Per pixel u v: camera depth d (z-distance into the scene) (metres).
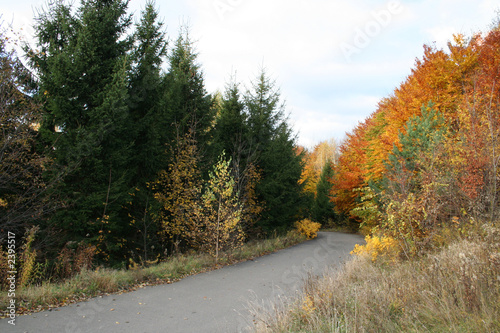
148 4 13.41
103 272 8.23
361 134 27.48
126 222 11.91
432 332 3.60
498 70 11.51
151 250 12.52
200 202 12.47
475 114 7.84
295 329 4.48
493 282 4.04
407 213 7.54
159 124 12.62
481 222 6.43
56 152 9.39
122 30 12.26
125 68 10.52
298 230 21.36
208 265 10.97
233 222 11.66
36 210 8.77
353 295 5.02
